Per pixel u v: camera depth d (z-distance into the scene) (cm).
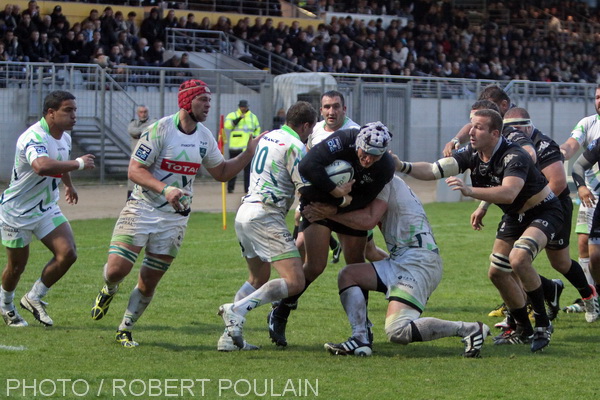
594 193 2662
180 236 2064
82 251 3738
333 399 1619
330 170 1891
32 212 2227
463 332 1961
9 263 2272
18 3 8594
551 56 11781
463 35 11138
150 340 2144
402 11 11406
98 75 6881
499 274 2116
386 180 1934
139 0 9344
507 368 1881
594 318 2473
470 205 5994
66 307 2581
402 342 1928
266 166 2023
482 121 1998
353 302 1978
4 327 2283
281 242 2009
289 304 2080
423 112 8194
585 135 2764
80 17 8962
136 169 1983
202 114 2009
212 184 7319
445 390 1689
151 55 8375
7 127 6562
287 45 9469
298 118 2034
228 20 9425
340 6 11106
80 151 6881
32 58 7519
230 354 1994
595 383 1756
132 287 2945
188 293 2852
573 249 4019
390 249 2030
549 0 13262
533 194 2077
